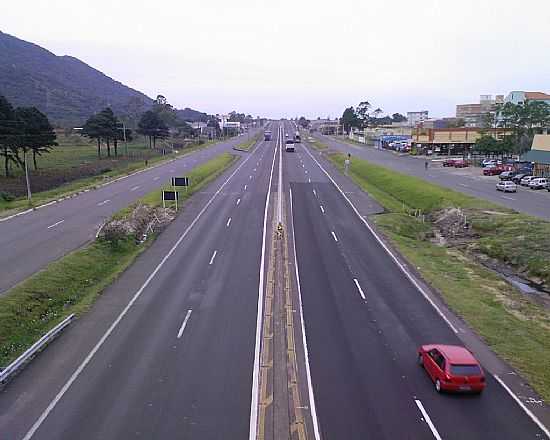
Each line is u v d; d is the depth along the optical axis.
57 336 22.64
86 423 16.25
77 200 55.06
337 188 65.00
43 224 43.28
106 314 25.17
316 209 51.56
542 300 29.91
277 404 17.58
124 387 18.45
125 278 30.53
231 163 93.19
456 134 114.69
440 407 17.53
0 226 42.56
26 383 18.66
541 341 23.53
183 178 53.62
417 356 21.38
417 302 27.62
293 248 37.41
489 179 74.69
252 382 19.00
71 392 18.08
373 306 26.86
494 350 22.14
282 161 96.69
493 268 36.19
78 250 34.34
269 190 62.31
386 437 15.79
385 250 37.78
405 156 112.06
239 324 24.17
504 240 40.12
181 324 24.03
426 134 115.00
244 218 46.81
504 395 18.45
